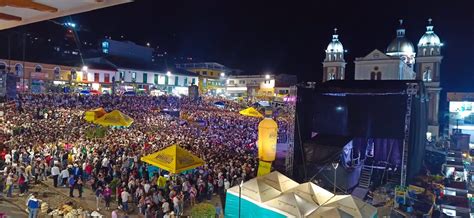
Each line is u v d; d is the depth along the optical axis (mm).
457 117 44969
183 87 75000
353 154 24688
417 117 22047
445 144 36781
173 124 33844
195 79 78188
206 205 12586
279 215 12664
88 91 51188
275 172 15789
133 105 44281
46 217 14242
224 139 28203
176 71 74500
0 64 46625
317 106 24578
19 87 48125
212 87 85375
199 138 26953
